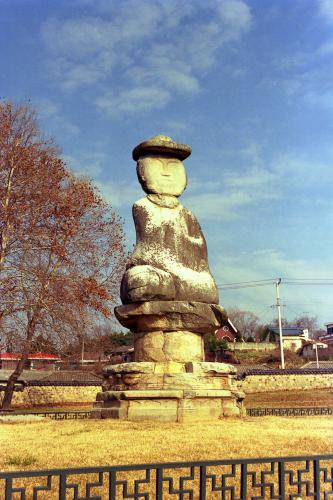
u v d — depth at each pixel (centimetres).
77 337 2764
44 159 2789
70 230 2712
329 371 4009
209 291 1591
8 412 2492
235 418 1493
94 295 2731
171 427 1295
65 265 2702
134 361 1570
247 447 1083
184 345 1538
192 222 1683
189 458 998
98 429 1267
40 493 846
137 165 1706
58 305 2603
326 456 701
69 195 2767
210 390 1473
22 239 2595
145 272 1523
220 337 6881
